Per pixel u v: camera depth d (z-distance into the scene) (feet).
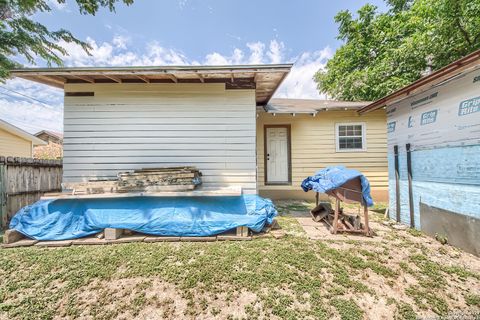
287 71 14.37
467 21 26.30
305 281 8.40
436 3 27.71
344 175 13.23
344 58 47.78
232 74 14.79
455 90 11.78
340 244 11.87
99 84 15.87
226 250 10.93
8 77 15.79
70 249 11.12
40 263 9.62
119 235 12.53
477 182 10.58
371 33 44.19
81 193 13.14
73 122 15.79
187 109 16.14
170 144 16.07
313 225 15.26
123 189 13.32
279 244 11.73
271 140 25.66
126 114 15.94
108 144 15.85
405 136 15.70
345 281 8.39
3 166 14.83
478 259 10.27
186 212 13.10
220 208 13.52
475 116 10.71
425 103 13.89
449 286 8.20
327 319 6.70
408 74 33.83
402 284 8.32
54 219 12.53
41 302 7.34
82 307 7.16
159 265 9.51
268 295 7.67
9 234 11.68
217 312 6.99
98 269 9.14
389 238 12.82
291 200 24.62
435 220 12.94
